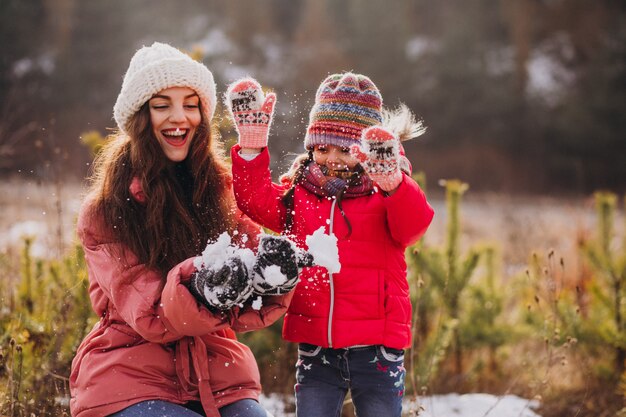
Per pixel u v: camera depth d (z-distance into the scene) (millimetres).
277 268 2473
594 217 14781
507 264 7910
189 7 33531
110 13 29906
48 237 5188
